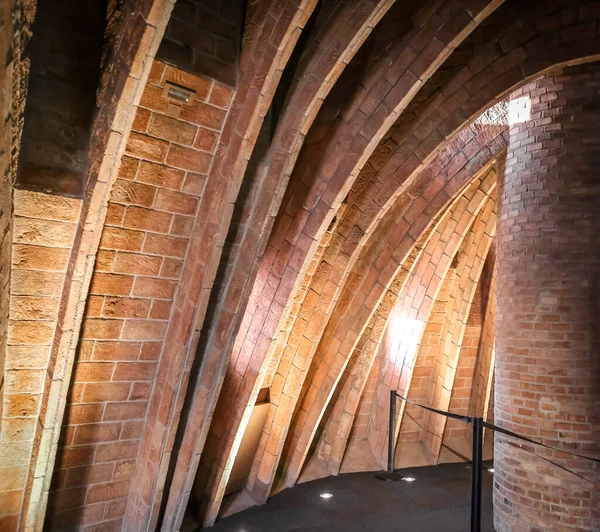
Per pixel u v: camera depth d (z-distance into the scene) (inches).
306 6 180.2
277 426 318.3
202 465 295.1
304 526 289.7
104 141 174.2
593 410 252.8
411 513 320.8
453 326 440.1
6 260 144.9
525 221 276.4
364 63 241.3
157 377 239.8
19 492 214.8
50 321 199.0
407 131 270.4
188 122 201.5
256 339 275.7
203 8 195.5
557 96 275.1
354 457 420.2
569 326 258.8
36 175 179.3
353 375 390.0
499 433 283.1
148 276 221.9
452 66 251.1
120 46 171.8
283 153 224.8
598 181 261.6
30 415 207.2
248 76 198.4
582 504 249.3
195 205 220.1
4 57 99.9
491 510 331.9
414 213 326.3
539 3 226.4
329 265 302.2
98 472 240.1
